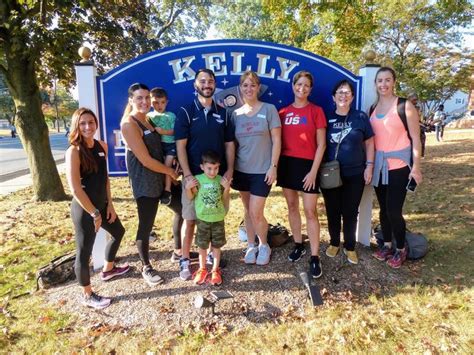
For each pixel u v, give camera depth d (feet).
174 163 10.46
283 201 20.34
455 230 14.42
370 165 10.47
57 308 9.56
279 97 12.05
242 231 13.05
